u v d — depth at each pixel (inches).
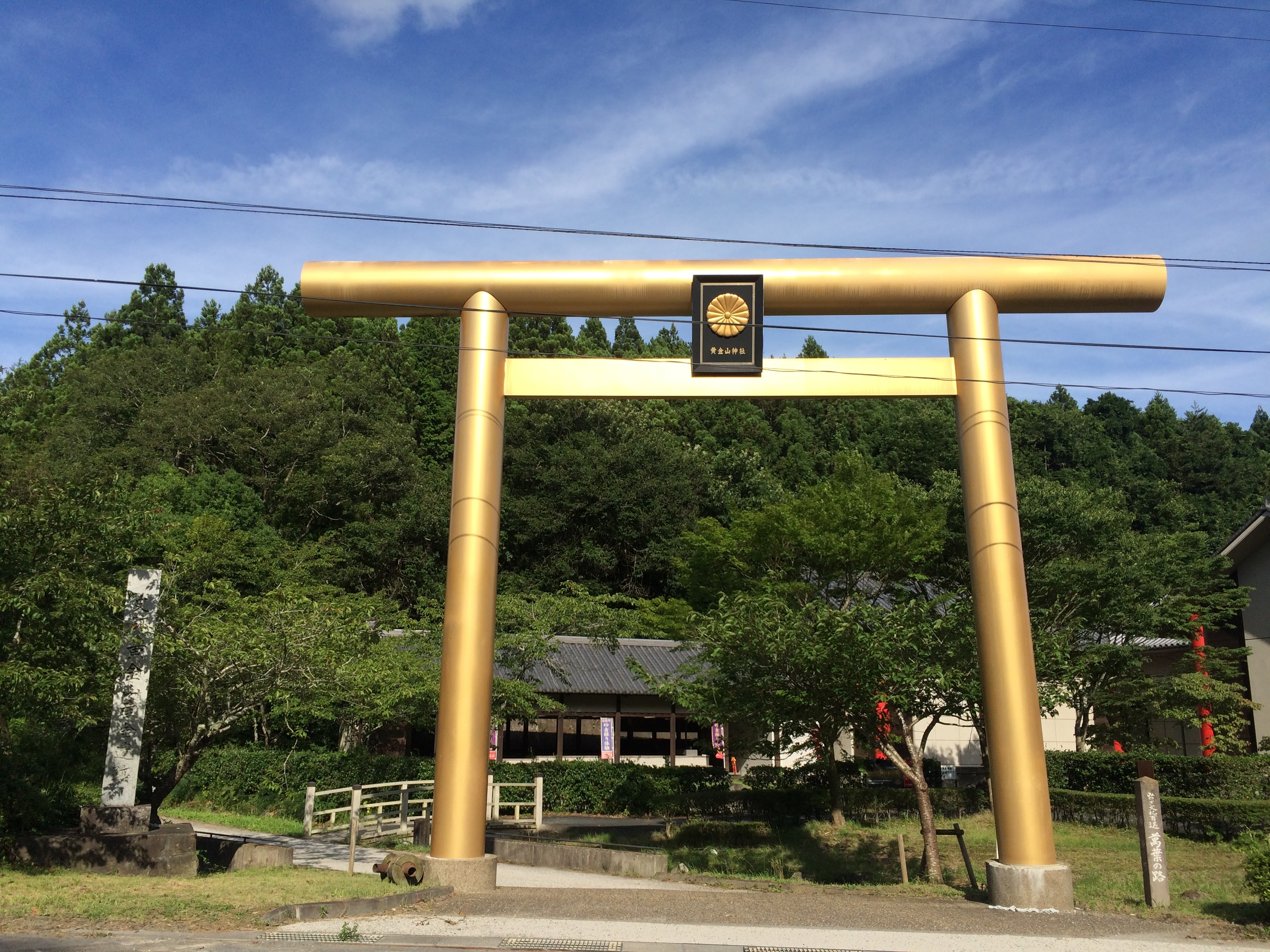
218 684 543.5
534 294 495.8
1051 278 480.4
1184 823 673.6
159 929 323.6
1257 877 370.3
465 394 488.1
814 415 2474.2
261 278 2783.0
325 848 635.5
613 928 350.3
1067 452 2475.4
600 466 1576.0
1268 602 892.6
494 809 793.6
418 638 858.1
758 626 520.4
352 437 1707.7
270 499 1628.9
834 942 331.0
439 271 498.9
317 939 318.0
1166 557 852.0
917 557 765.9
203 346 2214.6
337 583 1437.0
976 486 462.6
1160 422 2984.7
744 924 363.9
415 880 438.6
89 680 441.1
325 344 2361.0
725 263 494.0
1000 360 477.4
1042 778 426.9
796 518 761.0
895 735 541.6
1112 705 864.3
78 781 580.7
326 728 1039.6
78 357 2443.4
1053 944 333.4
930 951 318.0
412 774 858.1
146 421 1630.2
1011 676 436.1
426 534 1499.8
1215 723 858.1
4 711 453.1
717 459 1756.9
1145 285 477.4
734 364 480.7
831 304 489.1
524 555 1581.0
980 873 552.7
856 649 497.7
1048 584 821.9
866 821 791.1
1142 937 348.8
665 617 823.1
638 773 908.0
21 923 319.6
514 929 344.2
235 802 898.7
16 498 460.4
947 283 482.6
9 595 410.9
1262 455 2940.5
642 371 490.3
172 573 581.0
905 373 482.0
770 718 540.7
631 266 496.1
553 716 1067.3
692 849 646.5
